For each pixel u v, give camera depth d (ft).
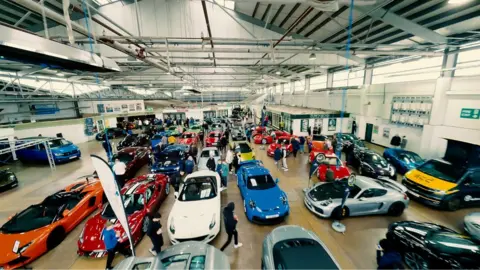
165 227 20.20
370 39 35.22
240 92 143.95
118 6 41.86
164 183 25.95
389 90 46.73
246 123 78.54
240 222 20.62
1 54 8.00
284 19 37.47
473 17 23.39
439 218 21.06
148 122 82.74
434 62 37.52
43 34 36.04
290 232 14.74
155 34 43.50
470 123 30.96
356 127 57.67
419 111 39.52
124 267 11.88
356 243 17.40
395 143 43.14
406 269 14.76
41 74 47.52
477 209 22.57
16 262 15.03
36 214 18.31
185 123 78.48
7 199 26.71
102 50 42.22
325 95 69.72
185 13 43.14
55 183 31.83
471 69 31.37
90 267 15.51
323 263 11.66
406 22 24.81
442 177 23.49
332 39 37.47
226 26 43.75
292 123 60.49
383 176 29.01
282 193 21.93
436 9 22.65
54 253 16.85
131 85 73.97
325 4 13.98
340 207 19.89
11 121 54.19
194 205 19.31
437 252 13.17
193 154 40.11
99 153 49.60
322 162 30.37
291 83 98.43
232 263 15.44
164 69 34.42
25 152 41.29
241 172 27.07
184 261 12.69
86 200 21.62
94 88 76.95
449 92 33.42
